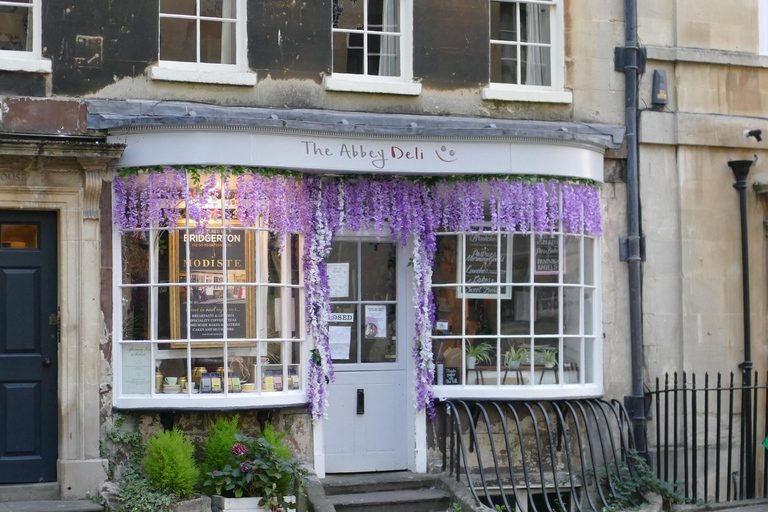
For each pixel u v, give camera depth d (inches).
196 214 321.7
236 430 330.0
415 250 355.3
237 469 307.0
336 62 359.3
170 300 326.6
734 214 397.7
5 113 317.7
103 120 324.2
